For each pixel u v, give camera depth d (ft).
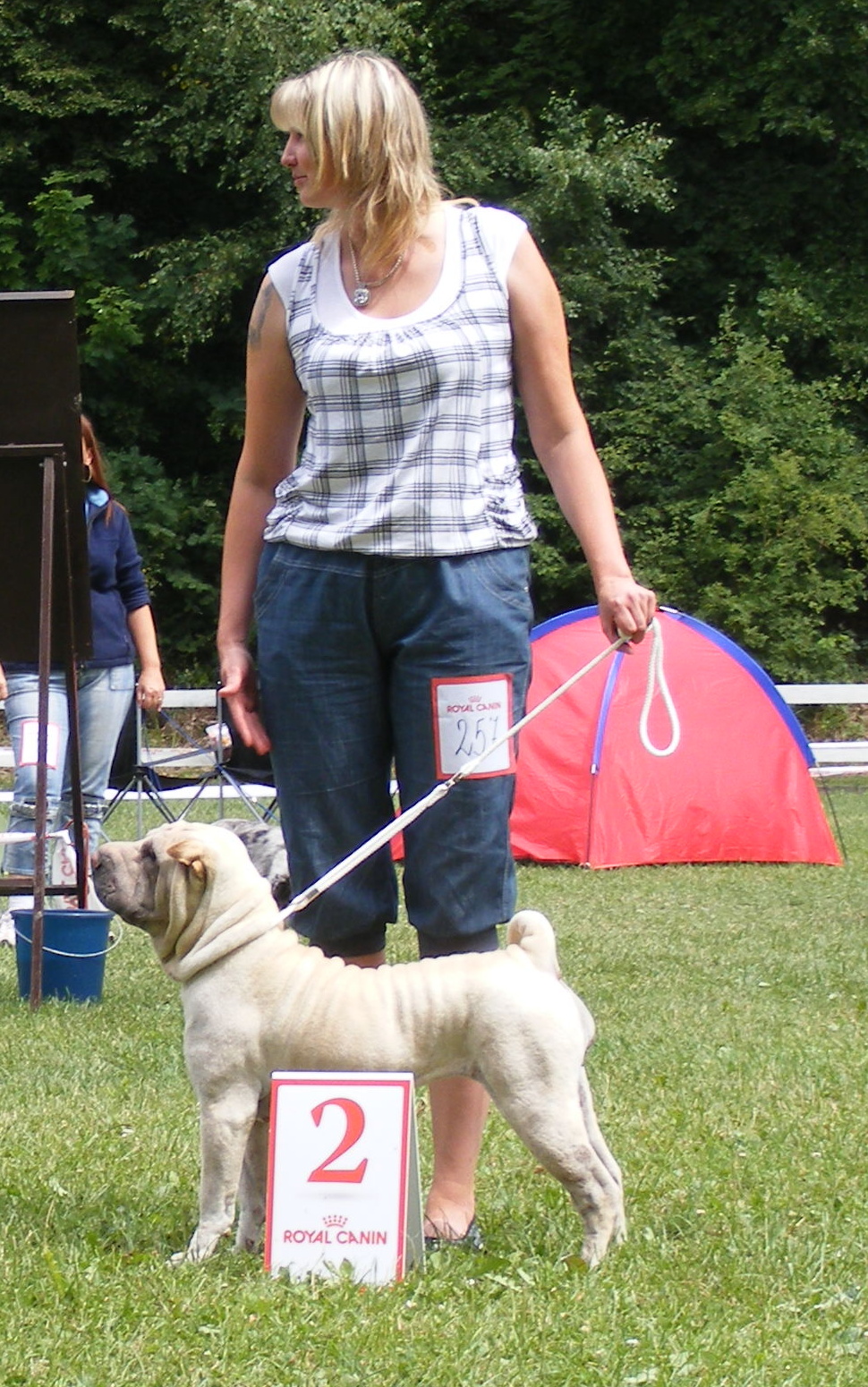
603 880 52.54
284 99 17.46
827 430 112.78
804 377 123.34
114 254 118.32
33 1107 23.79
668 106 126.31
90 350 114.62
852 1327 15.51
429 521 17.37
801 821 57.57
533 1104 16.57
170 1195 19.56
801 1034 29.81
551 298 17.98
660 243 125.08
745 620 108.17
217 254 112.47
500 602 17.63
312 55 108.47
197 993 16.90
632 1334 15.14
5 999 32.99
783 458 110.83
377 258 17.52
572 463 18.15
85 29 119.96
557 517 113.91
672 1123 23.02
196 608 117.50
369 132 17.12
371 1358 14.44
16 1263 16.76
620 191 112.78
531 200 112.57
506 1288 16.37
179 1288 15.96
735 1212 18.92
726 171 125.18
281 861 30.42
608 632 18.21
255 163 110.83
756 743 57.93
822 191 123.44
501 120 115.55
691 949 39.75
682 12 121.49
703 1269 17.15
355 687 17.87
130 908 16.94
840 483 110.63
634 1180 20.18
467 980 16.84
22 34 118.32
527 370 18.02
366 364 17.28
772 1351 14.85
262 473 19.10
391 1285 16.29
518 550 17.98
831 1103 24.41
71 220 115.65
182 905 16.84
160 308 115.03
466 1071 17.04
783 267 122.01
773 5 118.73
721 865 56.08
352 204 17.42
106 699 38.19
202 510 117.19
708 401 115.14
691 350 118.42
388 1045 16.74
